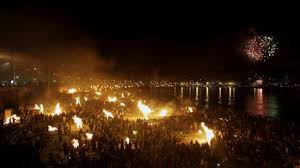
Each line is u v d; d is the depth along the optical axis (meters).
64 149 14.65
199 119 23.44
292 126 21.77
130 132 18.19
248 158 14.56
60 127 18.62
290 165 13.94
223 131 19.25
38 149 15.07
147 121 22.92
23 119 21.12
